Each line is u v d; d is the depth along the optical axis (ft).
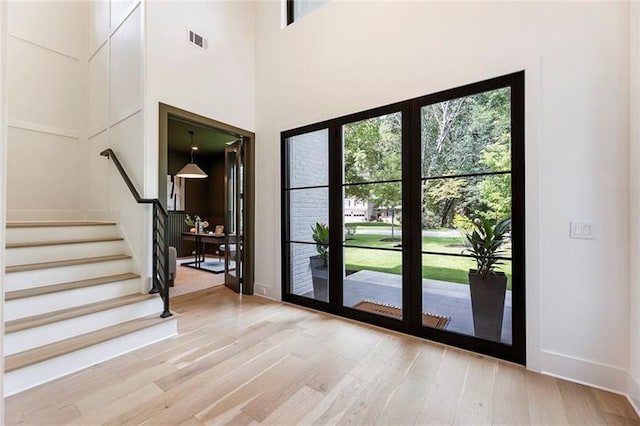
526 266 6.95
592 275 6.30
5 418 5.24
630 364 5.89
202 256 23.54
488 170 7.70
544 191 6.76
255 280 13.23
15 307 7.04
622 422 5.21
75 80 13.50
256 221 13.24
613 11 6.14
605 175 6.17
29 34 12.36
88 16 13.74
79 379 6.44
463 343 7.95
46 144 12.78
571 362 6.48
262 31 13.17
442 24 8.34
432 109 8.55
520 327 7.14
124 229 10.44
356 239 10.19
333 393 6.01
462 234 8.08
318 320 10.07
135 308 8.59
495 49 7.48
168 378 6.51
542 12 6.86
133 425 5.10
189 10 10.92
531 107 6.90
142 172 9.50
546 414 5.42
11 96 12.00
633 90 5.82
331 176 10.73
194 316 10.42
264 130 13.01
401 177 9.12
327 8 10.91
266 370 6.86
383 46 9.47
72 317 7.31
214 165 26.71
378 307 9.77
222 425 5.11
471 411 5.49
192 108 10.89
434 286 8.54
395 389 6.16
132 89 10.16
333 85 10.69
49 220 12.82
